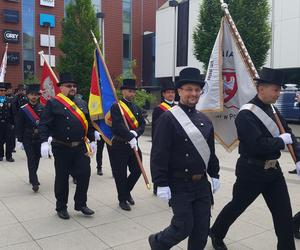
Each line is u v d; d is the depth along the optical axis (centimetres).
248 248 448
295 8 2114
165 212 581
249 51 1411
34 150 723
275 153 384
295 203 612
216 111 538
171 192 354
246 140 377
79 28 2005
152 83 3322
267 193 397
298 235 470
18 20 2833
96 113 624
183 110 359
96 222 539
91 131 585
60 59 2072
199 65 2420
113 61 3259
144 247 454
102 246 457
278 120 391
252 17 1416
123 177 596
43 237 486
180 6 1881
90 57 1992
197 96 361
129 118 616
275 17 2200
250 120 376
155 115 636
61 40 2081
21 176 838
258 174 387
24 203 632
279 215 386
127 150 595
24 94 1048
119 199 600
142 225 526
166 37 2967
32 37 2897
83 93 1991
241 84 520
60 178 551
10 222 541
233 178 786
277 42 2209
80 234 495
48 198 662
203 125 361
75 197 568
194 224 351
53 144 548
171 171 356
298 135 1462
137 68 3397
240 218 545
